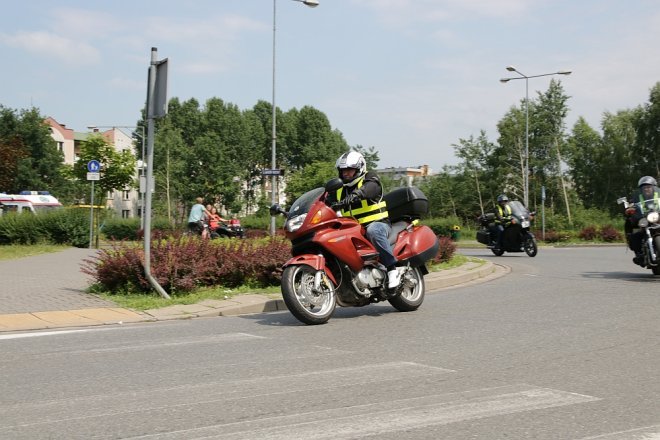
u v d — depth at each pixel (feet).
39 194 143.74
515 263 56.70
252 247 36.04
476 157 209.87
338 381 15.79
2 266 51.37
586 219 142.72
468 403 13.80
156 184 236.02
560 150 202.08
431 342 20.86
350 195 25.71
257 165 300.20
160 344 21.18
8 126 243.19
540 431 11.98
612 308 27.63
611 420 12.65
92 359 18.83
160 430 12.16
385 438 11.58
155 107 30.83
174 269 32.40
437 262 48.62
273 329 24.13
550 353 18.88
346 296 25.73
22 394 14.90
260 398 14.30
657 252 38.19
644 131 226.58
